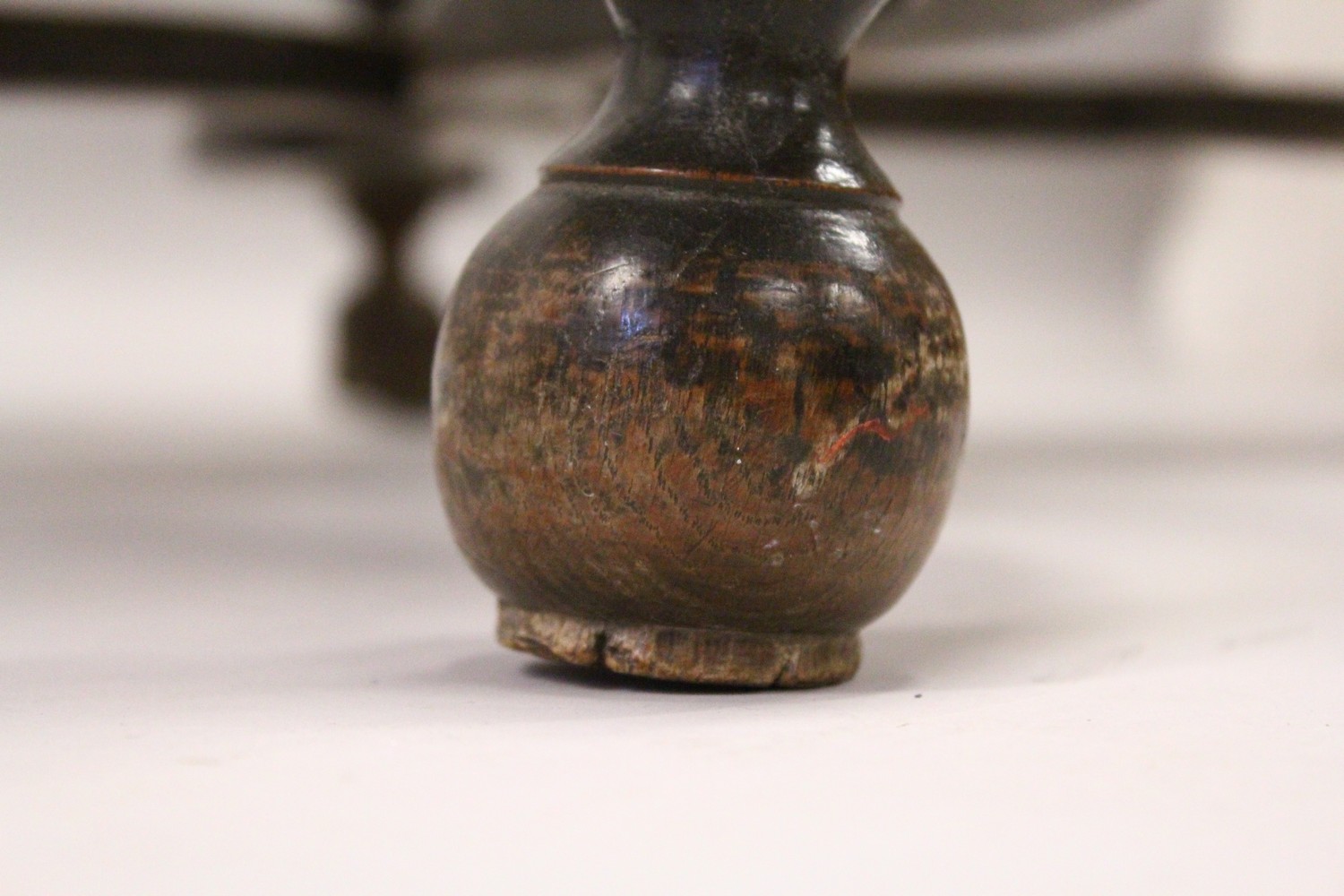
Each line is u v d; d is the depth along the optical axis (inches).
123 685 16.2
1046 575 21.2
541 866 13.2
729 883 13.1
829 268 15.6
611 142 16.0
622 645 16.0
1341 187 55.2
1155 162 54.5
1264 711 15.2
